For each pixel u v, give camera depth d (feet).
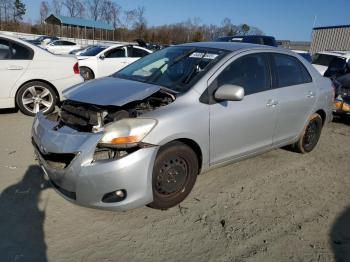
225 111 11.94
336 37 84.64
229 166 15.07
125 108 10.93
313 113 16.26
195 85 11.55
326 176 14.83
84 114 10.56
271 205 12.05
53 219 10.37
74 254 8.98
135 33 182.91
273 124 14.06
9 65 20.21
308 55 47.57
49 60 21.52
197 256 9.21
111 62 38.68
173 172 10.93
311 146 17.22
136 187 9.83
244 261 9.15
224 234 10.19
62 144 9.82
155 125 10.12
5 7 183.01
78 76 22.68
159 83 12.41
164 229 10.25
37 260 8.68
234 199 12.26
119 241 9.60
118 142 9.59
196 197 12.20
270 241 10.04
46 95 21.61
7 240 9.31
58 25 167.94
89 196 9.61
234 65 12.68
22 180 12.59
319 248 9.90
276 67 14.34
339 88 23.76
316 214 11.69
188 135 10.89
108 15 198.29
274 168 15.26
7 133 17.83
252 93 13.04
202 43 14.61
